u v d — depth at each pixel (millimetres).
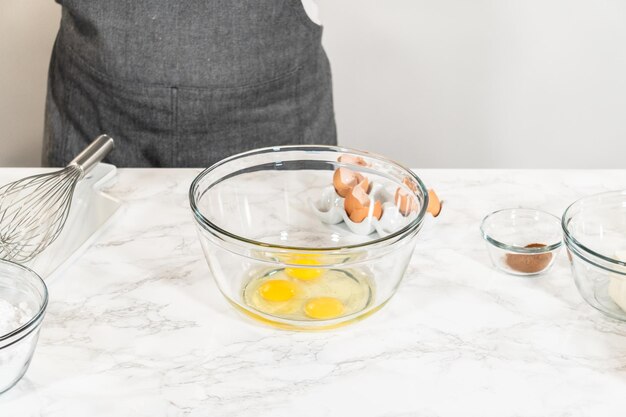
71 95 1828
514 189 1489
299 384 1011
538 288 1206
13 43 2285
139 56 1728
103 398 984
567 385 1013
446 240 1324
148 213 1400
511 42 2410
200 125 1815
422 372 1032
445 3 2367
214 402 981
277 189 1291
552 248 1213
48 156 1886
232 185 1262
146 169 1562
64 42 1809
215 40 1730
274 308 1100
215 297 1183
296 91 1862
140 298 1172
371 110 2520
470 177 1535
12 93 2346
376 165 1278
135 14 1695
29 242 1270
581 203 1230
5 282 1059
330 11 2385
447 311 1149
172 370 1032
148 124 1811
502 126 2525
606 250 1229
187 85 1757
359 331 1109
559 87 2469
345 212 1263
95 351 1062
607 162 2568
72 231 1314
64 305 1150
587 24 2387
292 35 1788
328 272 1156
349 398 988
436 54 2432
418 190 1179
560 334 1104
